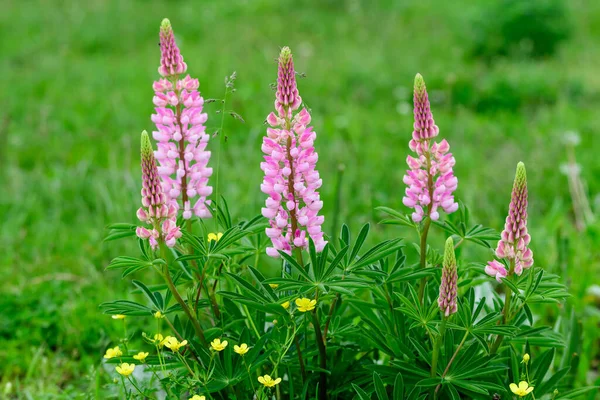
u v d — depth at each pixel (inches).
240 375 113.0
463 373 109.1
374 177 274.1
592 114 344.8
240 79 393.1
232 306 127.4
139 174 276.1
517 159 284.5
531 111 358.3
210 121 329.4
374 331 119.2
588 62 446.0
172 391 116.6
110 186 266.5
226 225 124.4
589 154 291.9
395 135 326.3
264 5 573.0
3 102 362.0
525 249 107.3
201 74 395.9
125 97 374.0
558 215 236.5
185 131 118.0
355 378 122.8
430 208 114.3
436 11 558.6
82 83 402.6
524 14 444.1
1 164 292.5
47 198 263.4
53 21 546.0
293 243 113.0
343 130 325.7
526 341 115.5
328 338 125.4
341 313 133.1
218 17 556.4
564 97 360.8
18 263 210.7
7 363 169.5
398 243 114.5
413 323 112.6
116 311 115.0
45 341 177.6
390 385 120.6
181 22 539.8
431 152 112.0
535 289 108.8
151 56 465.7
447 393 115.6
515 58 437.1
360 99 380.8
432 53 465.7
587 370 162.6
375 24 532.1
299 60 437.7
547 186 266.7
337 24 534.3
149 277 205.9
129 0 613.3
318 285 105.0
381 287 123.2
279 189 107.1
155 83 116.8
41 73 415.5
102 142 316.2
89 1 608.7
